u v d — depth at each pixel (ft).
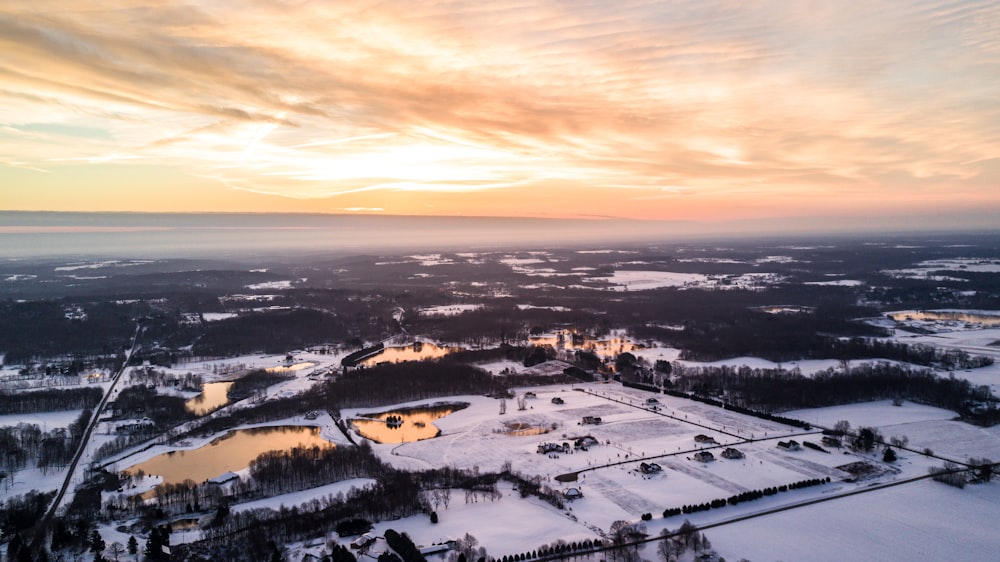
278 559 435.94
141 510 531.09
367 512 515.50
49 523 509.35
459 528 493.36
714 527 486.79
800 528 483.51
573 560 441.27
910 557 440.04
